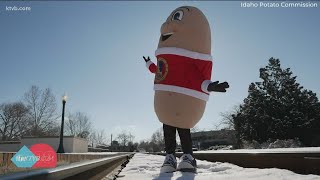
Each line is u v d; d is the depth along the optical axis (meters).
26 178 1.41
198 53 5.70
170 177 4.36
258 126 44.03
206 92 5.67
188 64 5.62
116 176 4.98
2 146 40.75
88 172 3.13
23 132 62.97
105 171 4.94
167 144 5.80
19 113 63.31
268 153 5.34
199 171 5.57
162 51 5.84
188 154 5.57
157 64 5.98
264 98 45.91
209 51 6.00
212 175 4.48
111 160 6.10
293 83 45.97
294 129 41.62
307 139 41.53
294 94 44.38
